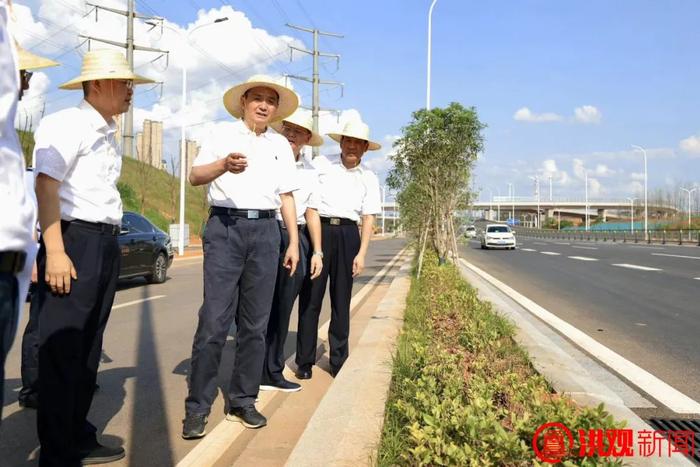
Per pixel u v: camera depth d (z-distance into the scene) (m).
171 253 12.91
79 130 2.81
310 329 4.69
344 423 3.25
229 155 3.19
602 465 2.52
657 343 6.38
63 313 2.82
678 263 17.47
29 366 4.07
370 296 10.02
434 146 12.77
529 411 3.17
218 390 4.54
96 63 2.96
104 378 4.91
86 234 2.88
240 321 3.66
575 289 11.45
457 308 6.67
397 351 4.56
